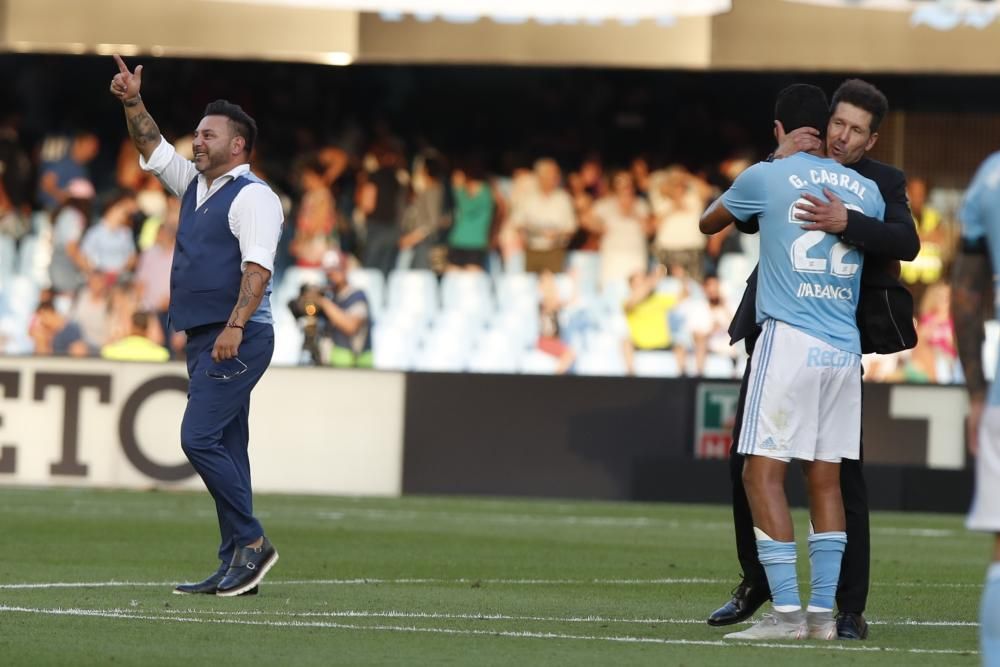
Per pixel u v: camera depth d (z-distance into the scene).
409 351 64.25
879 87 67.69
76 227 65.19
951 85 67.31
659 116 68.94
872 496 48.69
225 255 22.56
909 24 61.75
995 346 60.25
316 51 64.81
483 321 64.62
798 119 19.44
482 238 65.38
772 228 18.69
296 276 65.00
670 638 18.72
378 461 50.44
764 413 18.58
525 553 32.34
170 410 49.66
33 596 22.36
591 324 63.91
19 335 65.00
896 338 19.34
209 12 65.06
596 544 34.84
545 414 50.09
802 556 32.97
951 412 49.09
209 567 27.81
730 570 29.34
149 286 62.81
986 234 13.73
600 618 21.03
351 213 65.75
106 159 68.50
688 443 49.72
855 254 18.72
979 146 66.12
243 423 23.12
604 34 63.41
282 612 20.78
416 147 69.75
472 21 64.12
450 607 21.98
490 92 70.12
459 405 50.31
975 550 35.81
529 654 17.00
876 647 18.12
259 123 69.31
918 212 64.25
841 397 18.78
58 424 49.97
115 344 61.53
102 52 65.06
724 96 69.00
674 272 63.97
